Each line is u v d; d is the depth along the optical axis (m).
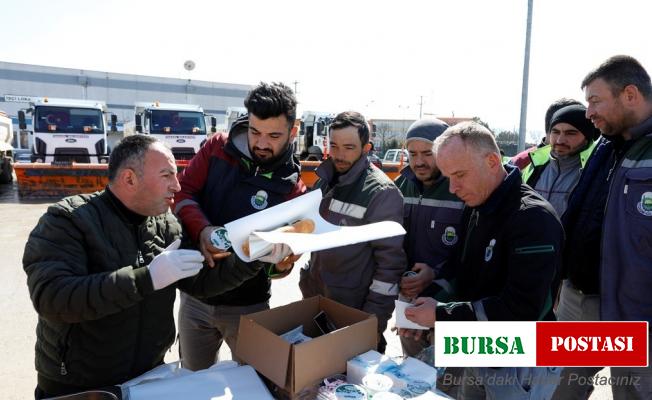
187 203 1.83
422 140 2.09
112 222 1.36
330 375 1.32
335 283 1.99
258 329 1.34
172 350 3.14
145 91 37.22
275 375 1.27
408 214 2.29
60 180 9.48
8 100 32.69
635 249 1.71
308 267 2.25
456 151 1.42
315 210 1.47
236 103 40.06
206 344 2.12
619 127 1.77
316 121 15.45
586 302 2.09
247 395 1.22
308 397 1.24
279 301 4.14
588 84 1.84
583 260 2.03
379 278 1.90
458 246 1.82
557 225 1.38
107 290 1.15
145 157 1.31
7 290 4.13
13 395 2.53
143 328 1.42
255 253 1.24
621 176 1.78
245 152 1.93
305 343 1.25
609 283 1.80
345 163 1.98
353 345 1.38
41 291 1.19
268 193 1.94
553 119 2.54
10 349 3.04
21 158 20.64
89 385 1.34
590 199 2.03
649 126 1.71
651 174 1.67
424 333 1.86
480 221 1.56
